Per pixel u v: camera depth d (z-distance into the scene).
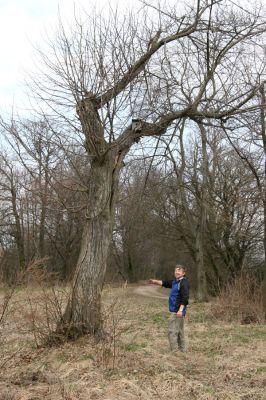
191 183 26.64
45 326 8.70
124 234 41.56
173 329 9.13
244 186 20.70
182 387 6.52
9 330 8.52
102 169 9.50
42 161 9.52
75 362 7.64
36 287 8.48
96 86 8.95
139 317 15.15
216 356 8.76
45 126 10.09
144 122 9.96
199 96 10.09
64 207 9.54
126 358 8.09
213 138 25.20
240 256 28.47
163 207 30.45
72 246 37.31
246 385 6.87
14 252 35.81
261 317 14.30
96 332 8.90
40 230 34.59
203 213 25.25
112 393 6.18
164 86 10.54
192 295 31.58
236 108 10.09
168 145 12.00
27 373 7.05
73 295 8.99
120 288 11.00
